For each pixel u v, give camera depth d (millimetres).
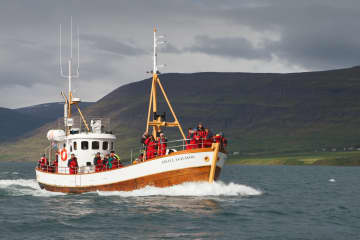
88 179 53500
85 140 56500
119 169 50375
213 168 46656
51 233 31688
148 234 31234
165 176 47469
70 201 47125
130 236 30625
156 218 36531
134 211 39656
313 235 31828
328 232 32969
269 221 36969
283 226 35031
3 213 40250
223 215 38344
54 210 41594
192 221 35562
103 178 52000
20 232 32094
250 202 47531
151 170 48125
